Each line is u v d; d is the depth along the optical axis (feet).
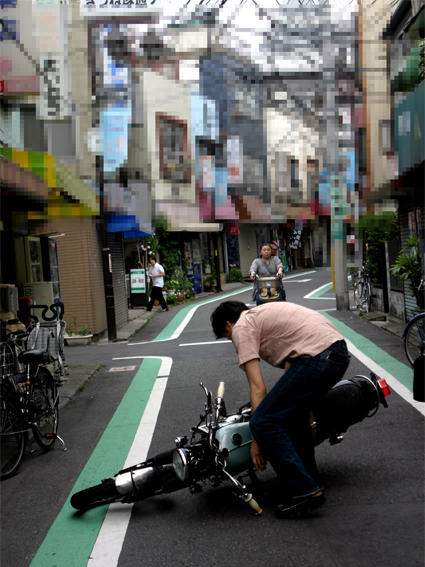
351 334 37.17
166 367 32.01
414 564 10.18
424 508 12.28
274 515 12.56
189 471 12.48
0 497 15.49
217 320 13.47
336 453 16.08
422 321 25.22
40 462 18.06
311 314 12.87
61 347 28.30
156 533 12.30
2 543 12.74
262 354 12.92
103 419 22.45
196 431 13.42
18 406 17.61
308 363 12.18
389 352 30.01
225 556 11.06
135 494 13.42
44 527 13.33
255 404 12.35
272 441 12.08
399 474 14.19
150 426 20.66
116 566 11.13
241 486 12.30
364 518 12.03
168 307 72.95
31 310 30.63
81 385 28.63
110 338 47.50
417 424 17.92
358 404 13.52
